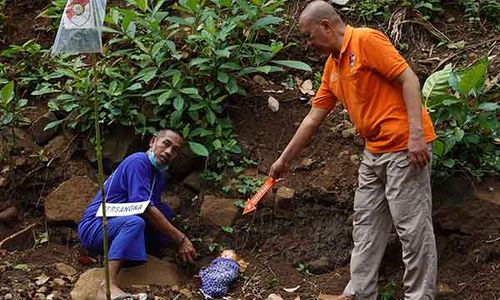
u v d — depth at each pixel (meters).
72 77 4.90
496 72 5.00
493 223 4.33
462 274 4.26
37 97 5.18
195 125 4.82
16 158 4.90
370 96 3.71
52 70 5.23
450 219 4.38
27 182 4.87
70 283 4.20
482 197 4.38
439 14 5.58
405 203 3.70
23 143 4.96
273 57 5.33
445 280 4.24
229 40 5.06
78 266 4.40
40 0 5.79
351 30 3.71
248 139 4.92
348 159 4.72
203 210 4.63
